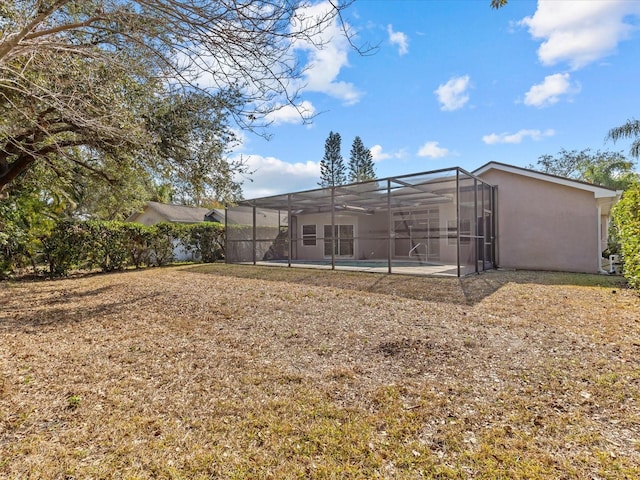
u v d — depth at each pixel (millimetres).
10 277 9617
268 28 2686
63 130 5402
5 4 2807
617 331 4129
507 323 4582
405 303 5918
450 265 12703
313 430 2273
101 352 3838
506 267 10898
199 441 2176
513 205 10828
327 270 10953
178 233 14250
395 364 3379
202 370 3314
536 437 2139
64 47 2975
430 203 14281
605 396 2613
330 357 3617
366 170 33406
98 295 7320
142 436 2236
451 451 2033
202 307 6000
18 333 4570
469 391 2766
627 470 1822
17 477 1843
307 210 17203
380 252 17078
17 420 2412
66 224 10312
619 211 7156
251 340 4215
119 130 4035
